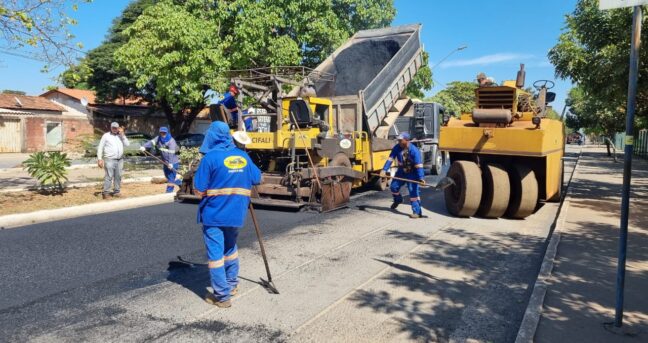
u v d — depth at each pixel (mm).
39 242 6598
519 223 8438
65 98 37438
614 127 26984
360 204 10219
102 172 16125
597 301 4441
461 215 8859
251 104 10594
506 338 3879
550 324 3930
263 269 5570
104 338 3779
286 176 9102
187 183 10094
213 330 3941
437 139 17531
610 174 17438
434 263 5918
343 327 4023
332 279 5242
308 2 18094
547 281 4977
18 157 25531
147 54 17047
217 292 4402
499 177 8477
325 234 7316
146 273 5402
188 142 27078
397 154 9195
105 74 29500
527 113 9008
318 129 9805
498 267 5805
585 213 8906
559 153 9578
